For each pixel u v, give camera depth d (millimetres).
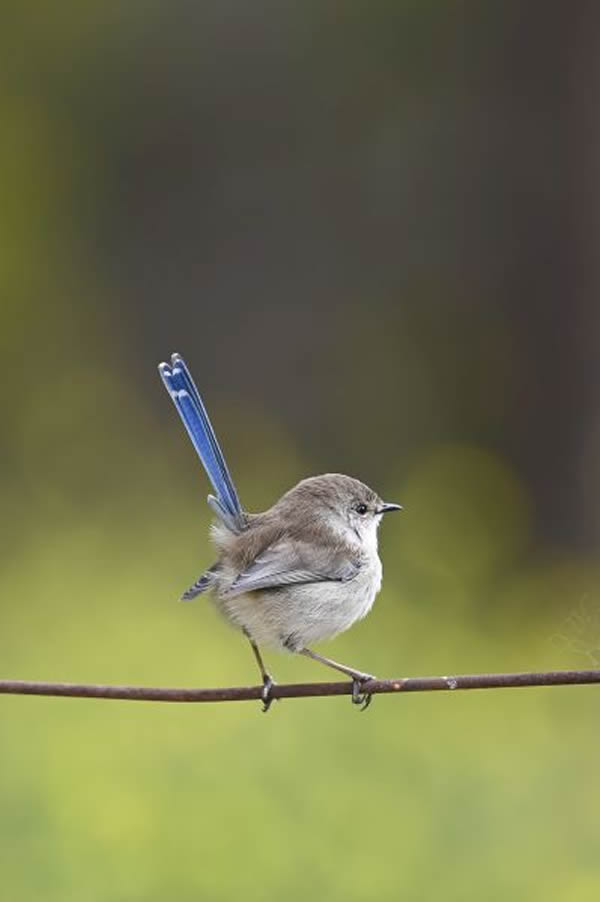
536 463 19812
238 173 21953
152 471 16547
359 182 21547
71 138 21406
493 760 11273
